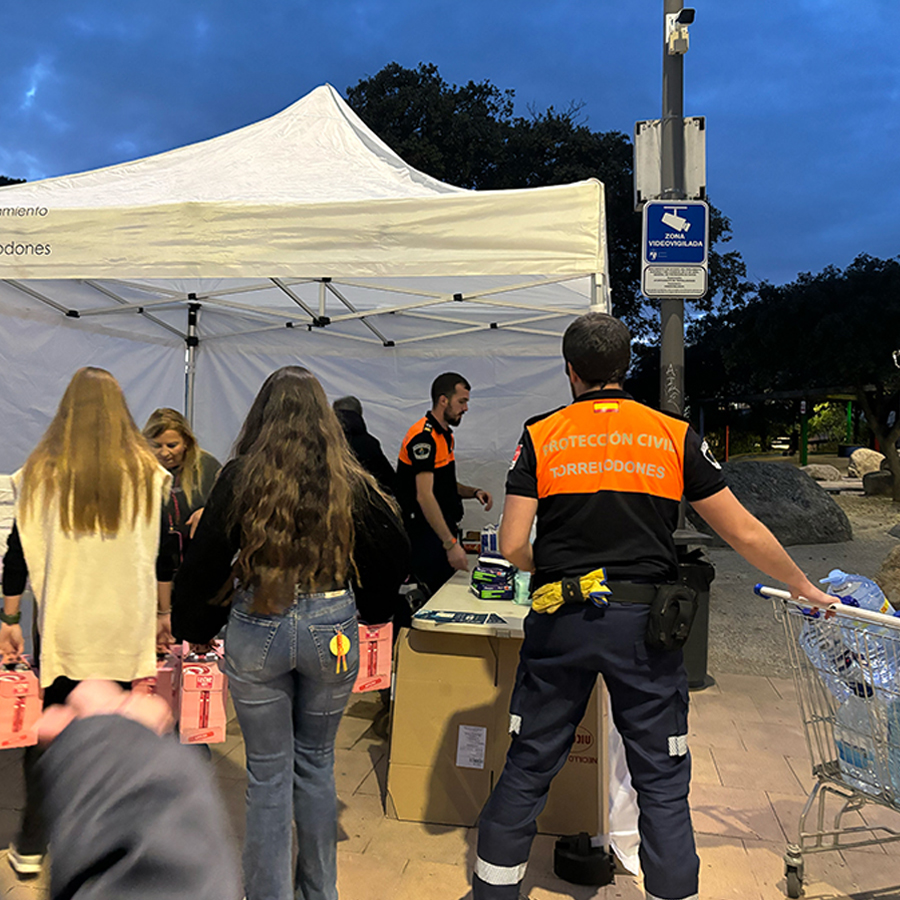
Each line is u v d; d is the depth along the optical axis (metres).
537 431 2.34
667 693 2.17
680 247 4.30
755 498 10.96
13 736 2.50
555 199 2.89
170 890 0.63
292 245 2.98
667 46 4.60
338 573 2.20
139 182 3.66
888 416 16.19
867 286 15.87
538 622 2.27
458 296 4.10
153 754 0.68
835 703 2.59
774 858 2.92
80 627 2.48
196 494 4.02
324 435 2.22
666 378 4.64
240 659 2.17
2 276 3.05
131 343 5.84
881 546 10.65
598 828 2.92
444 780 3.10
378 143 4.68
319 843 2.30
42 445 2.54
